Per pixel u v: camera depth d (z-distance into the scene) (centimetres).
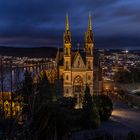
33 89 13150
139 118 15125
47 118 6131
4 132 5831
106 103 14425
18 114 8381
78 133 11019
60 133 6172
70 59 19950
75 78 19988
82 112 12306
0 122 6238
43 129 5978
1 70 13700
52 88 15712
